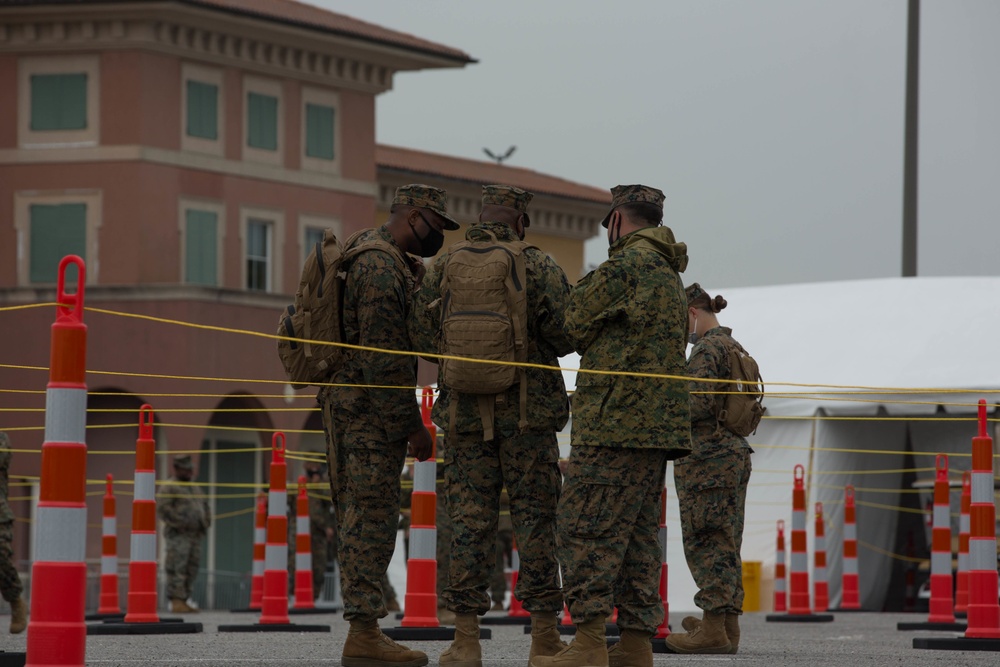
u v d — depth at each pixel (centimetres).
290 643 3034
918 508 6372
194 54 10469
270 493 3666
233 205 10694
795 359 5847
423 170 12625
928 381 5588
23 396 10156
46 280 10275
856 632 3756
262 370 10569
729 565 2781
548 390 2139
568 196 13862
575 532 1997
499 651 2762
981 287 6056
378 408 2227
